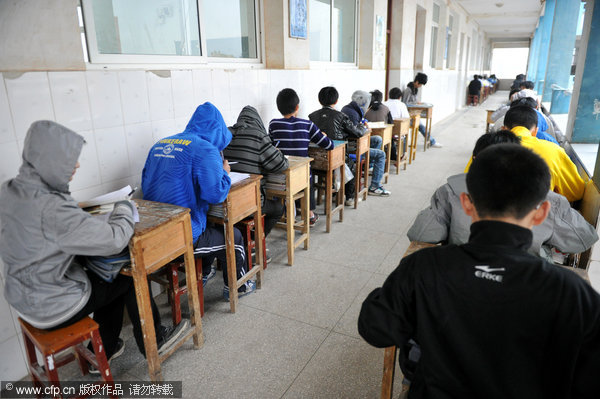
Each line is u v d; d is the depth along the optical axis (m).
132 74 2.16
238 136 2.49
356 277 2.63
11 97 1.62
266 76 3.34
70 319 1.45
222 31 3.14
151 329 1.62
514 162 0.76
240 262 2.28
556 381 0.72
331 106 3.54
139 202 1.80
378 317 0.85
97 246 1.34
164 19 2.54
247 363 1.87
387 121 4.88
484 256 0.76
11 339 1.74
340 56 5.37
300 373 1.80
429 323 0.80
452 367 0.79
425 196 4.32
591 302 0.70
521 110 2.28
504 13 12.74
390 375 1.45
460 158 6.12
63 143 1.27
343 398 1.66
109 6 2.17
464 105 15.16
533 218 0.80
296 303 2.35
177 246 1.71
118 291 1.63
